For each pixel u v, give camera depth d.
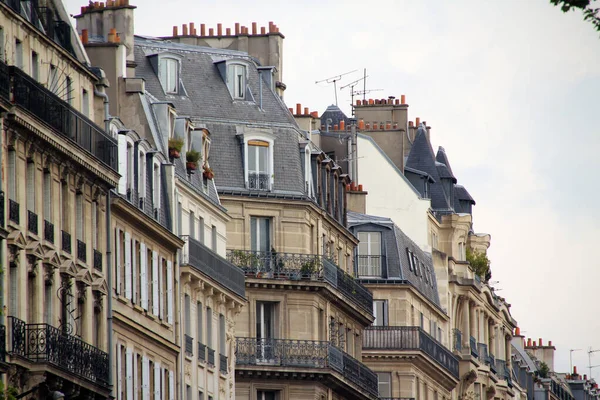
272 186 173.75
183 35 189.88
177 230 148.38
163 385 143.62
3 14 114.44
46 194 118.75
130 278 136.00
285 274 173.62
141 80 148.12
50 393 115.38
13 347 111.88
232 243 171.50
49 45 121.19
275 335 173.50
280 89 186.75
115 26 162.50
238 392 170.75
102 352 126.00
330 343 176.62
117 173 129.25
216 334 157.88
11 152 113.50
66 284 121.44
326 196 183.62
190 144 155.88
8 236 112.44
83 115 124.19
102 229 129.12
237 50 185.12
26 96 114.31
